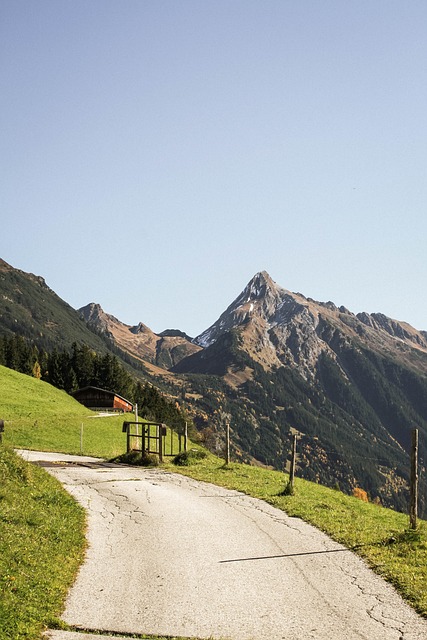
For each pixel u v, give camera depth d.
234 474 34.69
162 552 17.62
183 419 178.12
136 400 178.75
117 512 22.88
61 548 17.05
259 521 21.89
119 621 12.64
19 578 13.96
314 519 22.11
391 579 15.18
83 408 87.38
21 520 18.45
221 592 14.34
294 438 29.33
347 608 13.38
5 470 23.14
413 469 20.39
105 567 16.14
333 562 16.78
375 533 20.08
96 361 190.50
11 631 11.58
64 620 12.64
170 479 31.97
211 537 19.42
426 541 18.56
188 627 12.37
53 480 26.70
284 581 15.14
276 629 12.27
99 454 47.69
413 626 12.42
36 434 56.09
